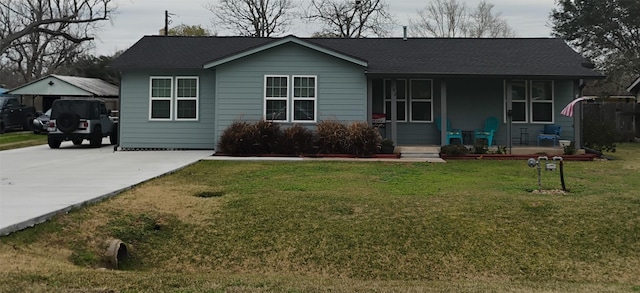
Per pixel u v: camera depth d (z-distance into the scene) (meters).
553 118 16.16
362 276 5.35
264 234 6.33
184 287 4.32
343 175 10.62
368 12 35.81
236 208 7.30
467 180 9.95
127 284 4.30
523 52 17.11
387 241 6.12
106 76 39.19
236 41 18.78
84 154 15.17
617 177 10.46
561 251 5.90
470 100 16.30
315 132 15.13
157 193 8.16
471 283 4.93
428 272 5.44
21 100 29.86
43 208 6.34
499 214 6.98
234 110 15.57
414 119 16.36
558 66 15.62
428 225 6.57
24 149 17.14
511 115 15.12
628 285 4.93
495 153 14.80
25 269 4.47
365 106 15.32
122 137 16.59
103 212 6.68
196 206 7.37
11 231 5.37
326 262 5.66
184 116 16.66
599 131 16.59
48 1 34.62
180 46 18.16
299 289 4.40
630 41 33.34
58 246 5.41
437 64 15.83
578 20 34.03
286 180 9.88
